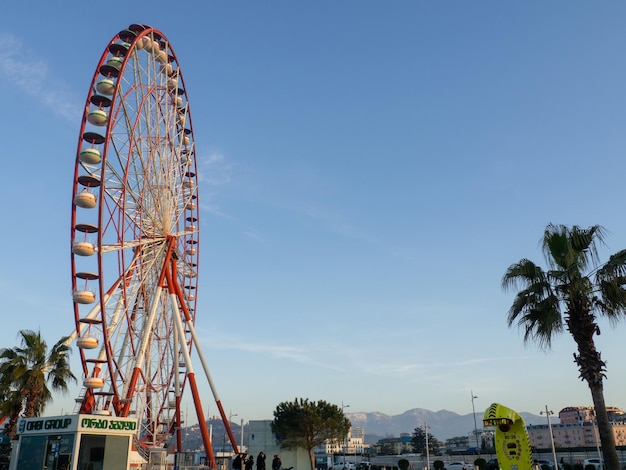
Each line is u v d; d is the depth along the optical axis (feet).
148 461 152.35
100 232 130.31
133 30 154.10
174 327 175.32
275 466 139.44
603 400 78.28
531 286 85.92
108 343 136.05
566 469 211.00
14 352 140.46
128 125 142.41
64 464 107.65
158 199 161.89
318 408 192.65
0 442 133.59
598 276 82.74
